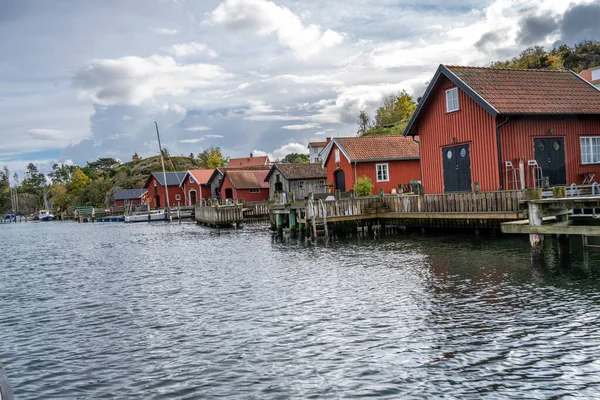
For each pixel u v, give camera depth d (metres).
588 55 72.19
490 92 23.08
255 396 7.23
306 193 50.91
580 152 24.09
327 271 16.70
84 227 67.19
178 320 11.85
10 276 22.14
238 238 32.97
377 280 14.42
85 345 10.47
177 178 82.06
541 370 7.35
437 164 26.16
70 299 15.66
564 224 14.80
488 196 20.08
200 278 17.61
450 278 13.77
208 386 7.73
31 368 9.25
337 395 7.05
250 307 12.49
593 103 24.19
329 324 10.41
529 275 13.30
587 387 6.76
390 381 7.37
